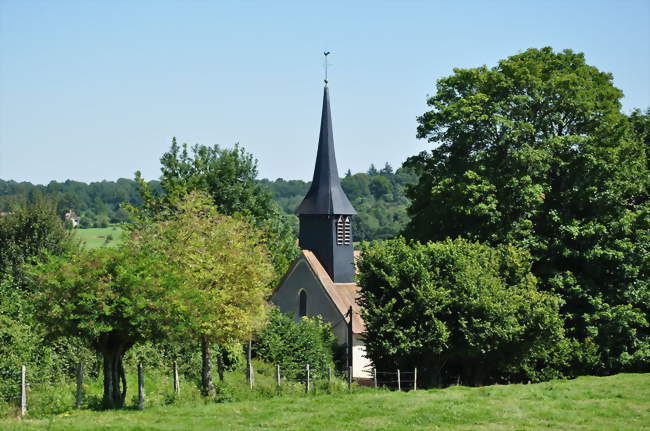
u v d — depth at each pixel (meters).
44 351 30.97
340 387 35.84
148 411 25.08
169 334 25.70
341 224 61.72
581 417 24.62
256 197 64.00
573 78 44.31
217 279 32.97
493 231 43.47
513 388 31.50
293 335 47.81
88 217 173.25
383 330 38.06
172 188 58.69
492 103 45.44
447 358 39.56
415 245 40.44
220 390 32.00
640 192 44.38
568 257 43.44
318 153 62.47
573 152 44.72
